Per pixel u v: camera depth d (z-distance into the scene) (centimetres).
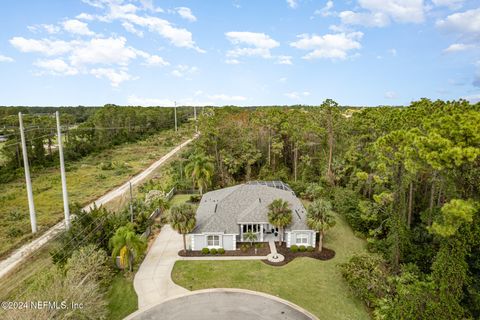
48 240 3494
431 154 2022
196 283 2692
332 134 5491
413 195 3953
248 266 2980
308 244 3359
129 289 2609
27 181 3662
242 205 3712
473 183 2228
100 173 7062
